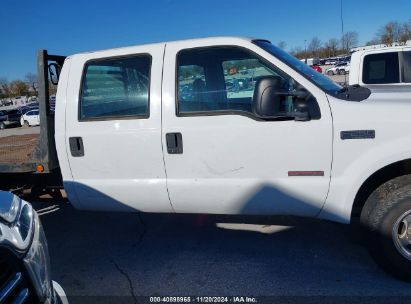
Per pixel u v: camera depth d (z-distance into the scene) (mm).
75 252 4059
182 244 4062
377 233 3000
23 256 1978
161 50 3471
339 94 3115
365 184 3213
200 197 3357
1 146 4719
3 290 1803
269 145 3115
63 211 5277
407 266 2992
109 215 5070
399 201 2906
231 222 4512
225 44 3314
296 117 3016
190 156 3309
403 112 2889
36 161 3893
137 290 3270
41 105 3865
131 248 4066
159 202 3496
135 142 3424
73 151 3627
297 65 3266
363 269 3326
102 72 3613
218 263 3605
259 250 3799
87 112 3623
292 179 3129
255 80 3211
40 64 3867
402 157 2869
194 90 3340
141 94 3463
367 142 2938
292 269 3402
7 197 2352
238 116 3182
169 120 3340
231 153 3207
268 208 3242
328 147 3008
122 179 3545
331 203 3100
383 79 6859
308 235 4059
